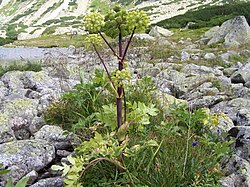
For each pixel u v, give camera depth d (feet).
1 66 41.63
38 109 17.35
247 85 30.14
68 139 13.80
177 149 10.64
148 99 15.58
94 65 27.94
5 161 11.60
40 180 11.12
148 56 38.29
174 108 11.90
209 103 20.07
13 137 14.60
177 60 50.08
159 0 380.99
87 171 10.07
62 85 22.45
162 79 26.94
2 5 501.97
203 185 9.01
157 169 9.68
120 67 9.29
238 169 11.42
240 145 13.05
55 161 12.85
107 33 9.02
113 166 10.06
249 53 63.72
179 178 9.48
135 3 382.42
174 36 112.37
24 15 440.45
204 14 164.96
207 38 99.60
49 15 419.95
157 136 11.74
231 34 91.04
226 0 325.21
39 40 159.74
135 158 9.30
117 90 9.53
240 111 16.71
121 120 9.73
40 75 26.45
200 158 10.34
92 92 14.62
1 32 354.74
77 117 14.64
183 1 357.41
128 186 9.18
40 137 13.98
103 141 9.27
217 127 13.55
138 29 8.74
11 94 22.58
